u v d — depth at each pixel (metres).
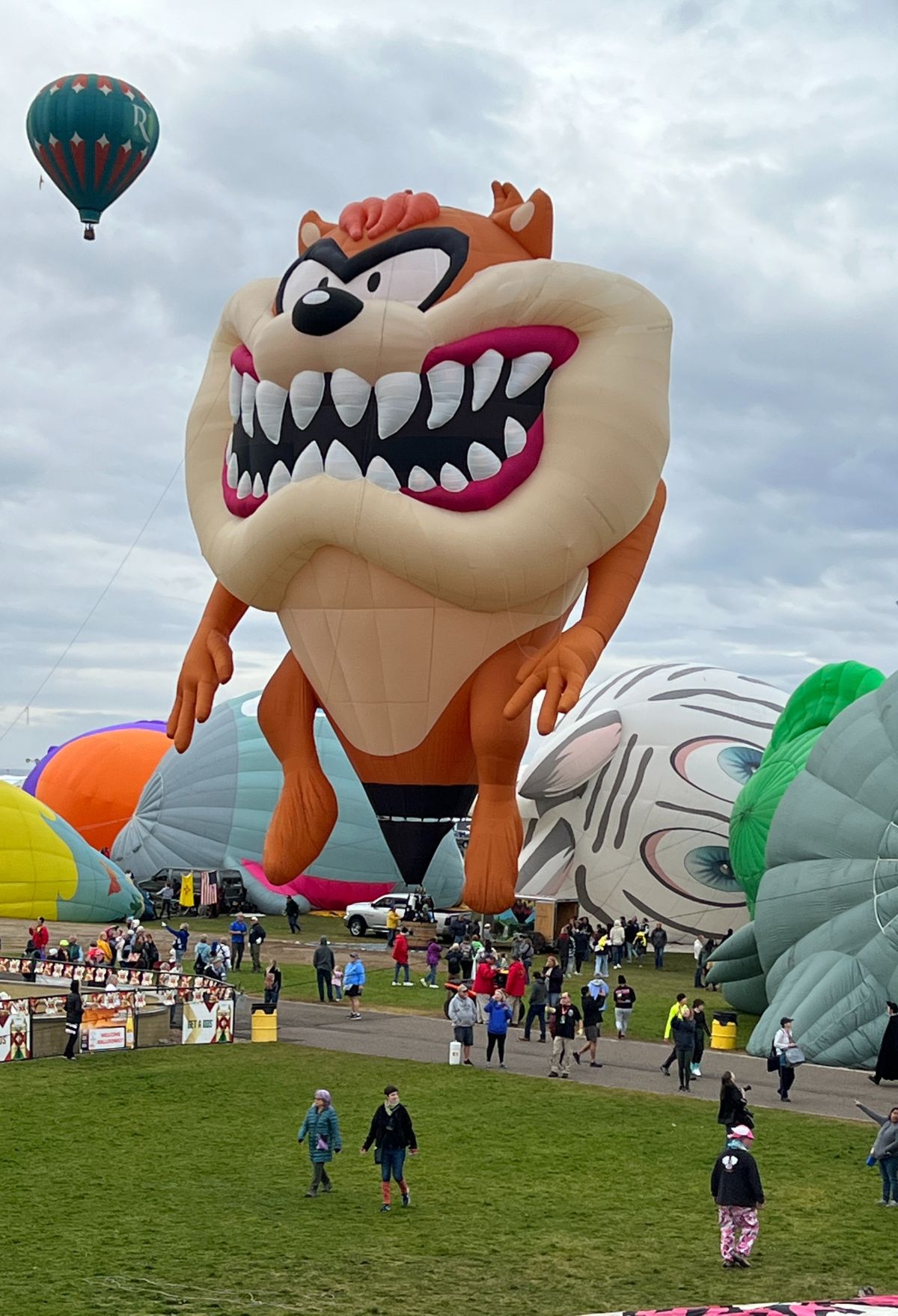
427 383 24.19
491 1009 25.75
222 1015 27.95
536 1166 19.00
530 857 47.62
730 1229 15.14
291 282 25.69
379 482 24.16
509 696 25.14
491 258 25.17
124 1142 19.81
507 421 24.34
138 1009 27.41
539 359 24.55
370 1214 16.72
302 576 25.62
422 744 26.09
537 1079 24.62
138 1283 14.20
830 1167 19.27
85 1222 16.19
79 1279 14.27
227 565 26.06
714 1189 15.27
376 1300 13.89
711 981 34.12
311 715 28.03
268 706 28.09
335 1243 15.62
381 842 54.25
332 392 24.42
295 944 46.38
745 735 47.78
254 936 39.50
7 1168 18.38
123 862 56.03
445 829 27.22
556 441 24.52
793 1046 23.64
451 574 23.91
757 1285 14.54
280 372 24.64
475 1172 18.69
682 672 50.09
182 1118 21.22
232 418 26.94
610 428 24.39
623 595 25.80
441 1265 14.98
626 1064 26.53
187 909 54.00
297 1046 27.39
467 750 26.28
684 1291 14.35
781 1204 17.55
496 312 24.31
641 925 46.22
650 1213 17.06
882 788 28.34
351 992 31.03
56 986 34.00
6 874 48.06
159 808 55.94
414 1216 16.70
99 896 49.47
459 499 24.09
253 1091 23.17
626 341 24.80
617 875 46.78
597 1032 26.19
